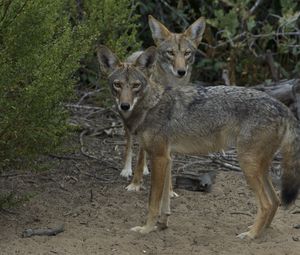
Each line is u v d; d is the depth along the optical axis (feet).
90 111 68.49
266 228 43.55
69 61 45.21
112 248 40.47
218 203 49.70
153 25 60.49
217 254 40.01
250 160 42.16
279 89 64.90
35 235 42.01
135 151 60.44
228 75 75.56
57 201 48.37
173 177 54.29
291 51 78.95
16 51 42.14
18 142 43.37
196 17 84.28
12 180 51.24
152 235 43.09
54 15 46.55
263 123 41.81
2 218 44.75
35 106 41.60
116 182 53.26
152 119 43.29
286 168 42.65
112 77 44.24
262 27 81.05
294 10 80.43
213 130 43.27
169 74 59.67
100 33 58.90
